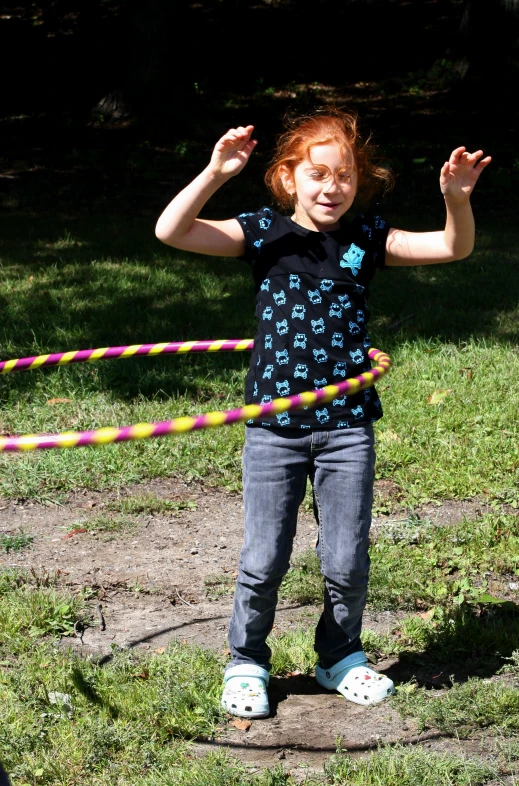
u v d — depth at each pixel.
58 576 4.88
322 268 3.58
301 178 3.57
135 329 8.77
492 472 6.16
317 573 4.91
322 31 25.73
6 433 6.61
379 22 26.06
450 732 3.60
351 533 3.61
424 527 5.45
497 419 6.86
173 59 19.22
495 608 4.57
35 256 11.63
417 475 6.12
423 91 22.08
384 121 19.98
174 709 3.66
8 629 4.26
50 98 21.28
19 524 5.53
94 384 7.43
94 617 4.50
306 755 3.47
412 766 3.30
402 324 9.05
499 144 17.95
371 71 23.58
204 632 4.38
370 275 3.68
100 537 5.38
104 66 22.69
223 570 5.03
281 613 4.61
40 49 23.83
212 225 3.59
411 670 4.08
